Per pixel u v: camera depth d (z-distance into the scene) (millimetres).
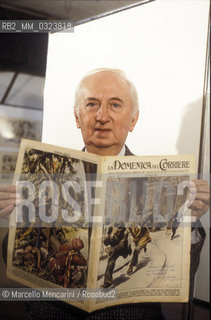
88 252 954
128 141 1184
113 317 1067
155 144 1135
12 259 1090
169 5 1095
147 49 1138
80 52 1263
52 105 1316
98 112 1217
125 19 1179
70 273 983
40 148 1058
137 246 980
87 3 2184
